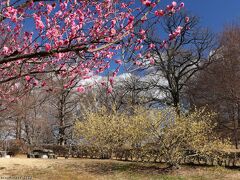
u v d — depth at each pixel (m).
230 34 35.66
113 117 30.58
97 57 6.93
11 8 5.59
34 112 40.19
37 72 6.14
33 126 43.16
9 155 36.56
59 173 23.25
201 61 38.91
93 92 39.16
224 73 33.50
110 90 8.34
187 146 23.25
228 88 32.66
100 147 30.80
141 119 23.55
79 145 34.53
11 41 7.32
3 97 8.66
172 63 39.16
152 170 23.08
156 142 23.59
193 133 22.47
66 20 6.56
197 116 23.56
